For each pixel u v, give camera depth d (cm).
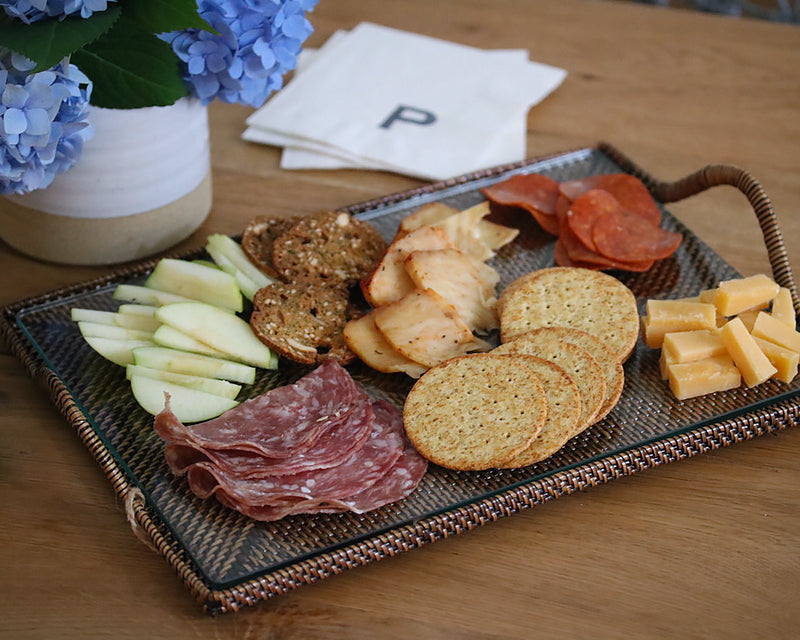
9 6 113
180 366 124
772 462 121
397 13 213
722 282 133
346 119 179
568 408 114
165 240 148
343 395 119
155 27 123
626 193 155
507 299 134
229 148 177
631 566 107
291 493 105
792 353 125
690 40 209
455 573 106
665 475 119
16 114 111
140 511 108
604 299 134
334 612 102
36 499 114
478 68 192
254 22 129
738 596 104
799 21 287
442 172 169
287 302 133
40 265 148
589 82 196
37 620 101
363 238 145
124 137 134
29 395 128
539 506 114
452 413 115
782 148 180
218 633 100
